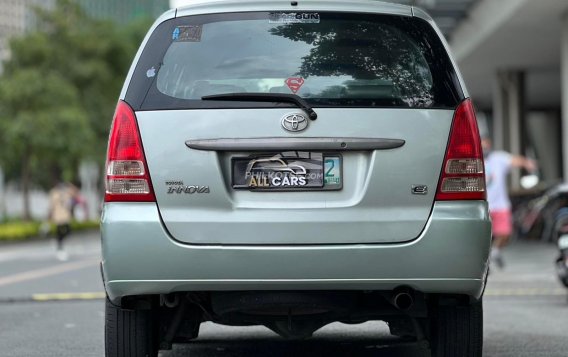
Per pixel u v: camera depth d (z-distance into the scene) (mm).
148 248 4820
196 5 5219
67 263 19516
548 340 7656
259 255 4781
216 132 4879
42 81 41000
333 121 4879
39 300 11031
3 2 142750
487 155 14883
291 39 5086
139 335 5336
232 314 5414
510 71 30625
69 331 8359
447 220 4836
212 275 4801
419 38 5109
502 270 14945
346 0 5172
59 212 24219
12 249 28812
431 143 4902
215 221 4820
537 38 24703
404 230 4828
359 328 8391
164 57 5070
